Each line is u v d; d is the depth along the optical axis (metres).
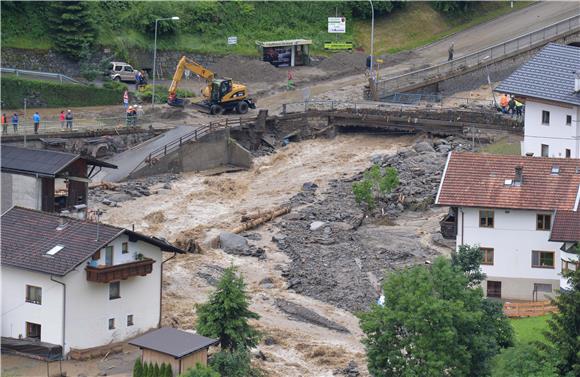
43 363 180.38
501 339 171.00
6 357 181.88
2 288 185.75
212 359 170.00
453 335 160.00
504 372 159.38
